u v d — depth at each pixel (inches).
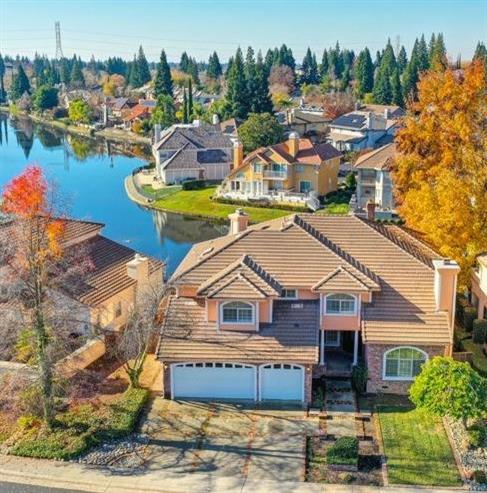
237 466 1156.5
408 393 1396.4
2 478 1124.5
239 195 3639.3
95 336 1517.0
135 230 3221.0
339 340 1558.8
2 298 1298.0
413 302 1449.3
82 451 1190.9
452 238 1768.0
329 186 3794.3
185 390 1391.5
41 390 1262.3
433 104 2050.9
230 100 5556.1
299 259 1497.3
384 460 1166.3
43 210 1249.4
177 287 1477.6
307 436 1247.5
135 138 6368.1
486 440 1207.6
